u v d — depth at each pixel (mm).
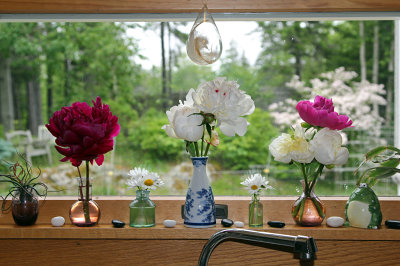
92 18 1346
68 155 1163
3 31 3219
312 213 1196
